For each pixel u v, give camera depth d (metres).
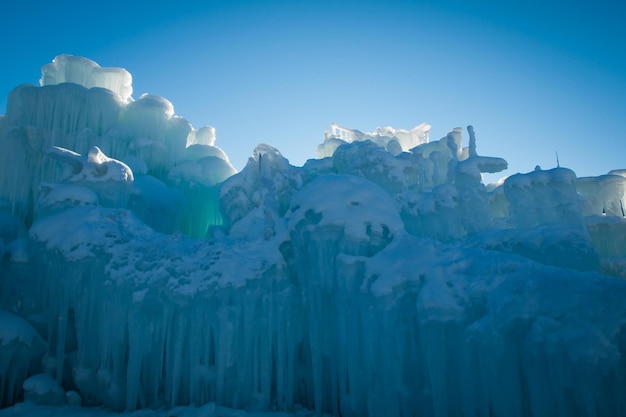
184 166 25.31
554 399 9.32
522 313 9.92
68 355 16.56
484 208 17.56
